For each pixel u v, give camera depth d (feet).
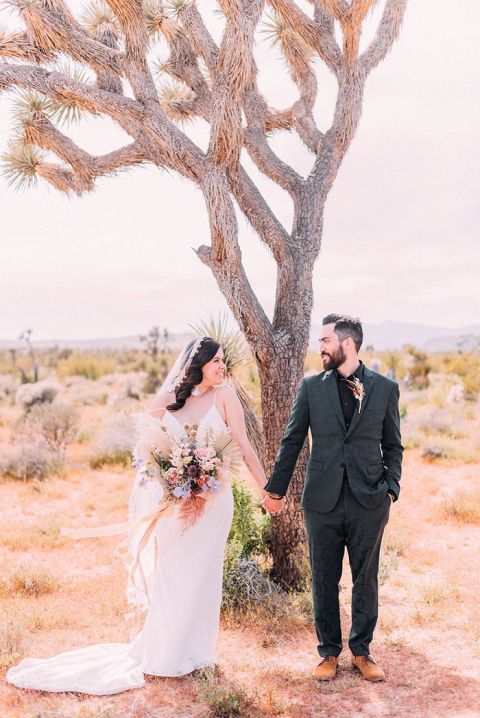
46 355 186.39
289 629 16.16
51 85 18.81
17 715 11.62
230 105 17.44
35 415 48.83
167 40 22.41
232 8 16.92
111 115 19.04
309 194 19.86
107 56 18.99
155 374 102.47
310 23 19.95
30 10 18.08
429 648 14.79
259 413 24.84
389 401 13.17
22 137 22.57
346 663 14.02
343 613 17.35
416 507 30.45
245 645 15.34
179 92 24.90
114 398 79.46
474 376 77.51
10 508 31.48
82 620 17.07
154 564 14.23
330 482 13.03
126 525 14.94
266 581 18.30
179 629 13.52
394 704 12.08
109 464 42.45
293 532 18.69
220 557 14.11
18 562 22.90
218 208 17.78
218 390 14.48
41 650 15.01
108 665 13.67
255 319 18.20
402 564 21.77
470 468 39.73
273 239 18.95
